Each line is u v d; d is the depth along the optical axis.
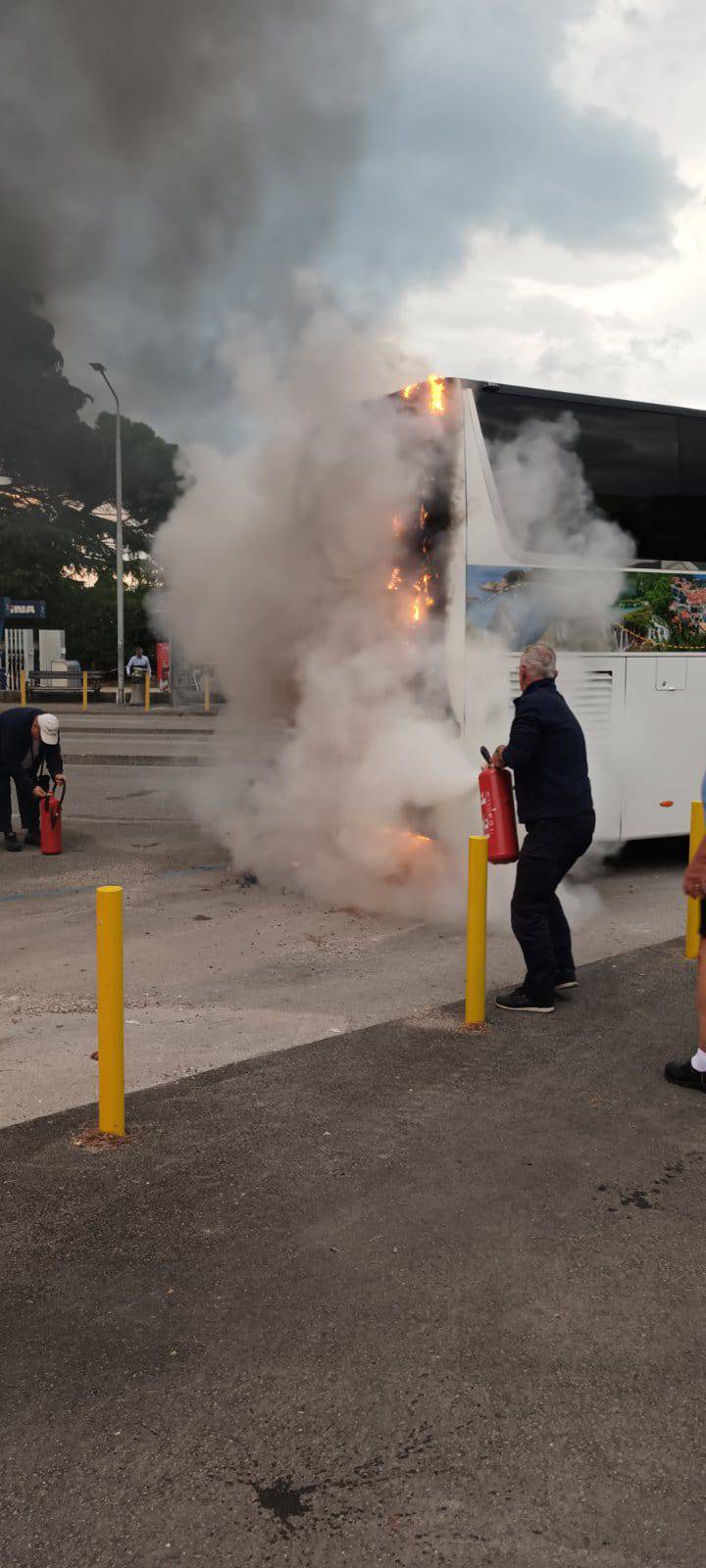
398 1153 4.07
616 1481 2.49
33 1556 2.30
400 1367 2.88
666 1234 3.53
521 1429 2.65
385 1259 3.38
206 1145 4.13
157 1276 3.29
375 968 6.44
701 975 4.65
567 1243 3.47
